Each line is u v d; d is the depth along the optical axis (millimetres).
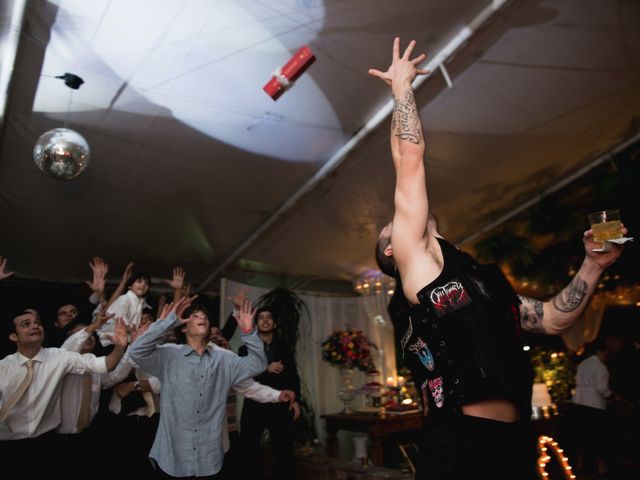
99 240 5387
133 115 3883
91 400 3545
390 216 5438
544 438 2670
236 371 3230
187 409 2969
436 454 1134
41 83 3512
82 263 5734
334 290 7406
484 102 4168
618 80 4098
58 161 3309
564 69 3893
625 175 5031
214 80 3629
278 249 6090
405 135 1354
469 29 3441
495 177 5250
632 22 3494
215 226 5453
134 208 4977
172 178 4637
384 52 3600
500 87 4027
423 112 4223
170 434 2936
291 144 4371
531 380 1215
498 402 1146
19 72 3391
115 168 4418
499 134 4602
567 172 5387
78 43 3195
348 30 3338
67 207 4832
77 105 3746
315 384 6789
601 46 3729
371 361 6812
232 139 4246
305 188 4875
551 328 1457
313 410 6566
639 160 5027
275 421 4441
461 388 1144
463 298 1188
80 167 3404
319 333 7047
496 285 1278
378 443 5539
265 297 6609
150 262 6000
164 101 3770
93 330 3590
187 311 3246
